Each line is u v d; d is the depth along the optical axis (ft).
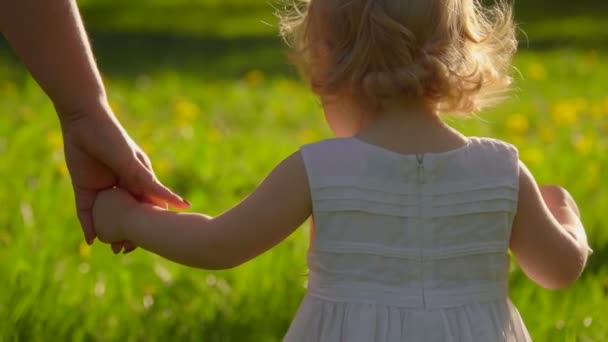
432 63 11.03
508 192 11.19
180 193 24.63
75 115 12.40
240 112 39.17
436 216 10.96
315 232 11.09
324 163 10.98
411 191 10.95
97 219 12.13
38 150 28.12
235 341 16.21
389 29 11.01
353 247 10.92
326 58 11.41
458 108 11.50
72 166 12.42
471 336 10.89
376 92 11.01
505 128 33.99
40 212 21.86
